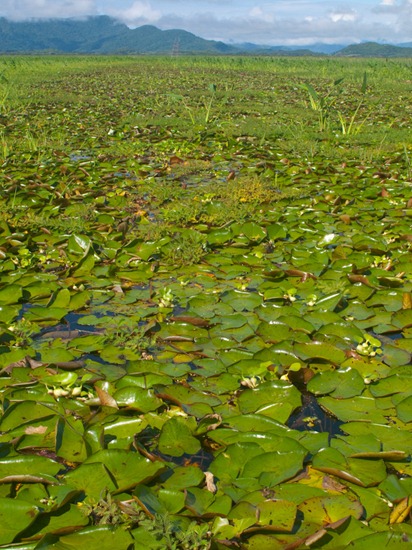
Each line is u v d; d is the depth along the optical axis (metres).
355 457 2.20
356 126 11.55
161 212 5.78
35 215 5.53
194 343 3.14
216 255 4.46
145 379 2.74
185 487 2.06
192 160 8.37
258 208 5.86
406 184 6.70
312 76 24.88
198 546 1.83
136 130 10.66
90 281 4.01
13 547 1.76
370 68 27.36
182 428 2.38
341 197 6.00
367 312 3.48
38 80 21.81
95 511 1.96
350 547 1.75
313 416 2.59
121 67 31.73
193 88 19.88
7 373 2.83
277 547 1.79
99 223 5.30
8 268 4.19
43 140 9.48
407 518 1.91
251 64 31.86
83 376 2.67
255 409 2.56
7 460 2.15
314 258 4.31
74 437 2.31
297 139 9.66
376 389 2.69
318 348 3.00
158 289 3.90
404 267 4.15
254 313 3.48
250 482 2.06
